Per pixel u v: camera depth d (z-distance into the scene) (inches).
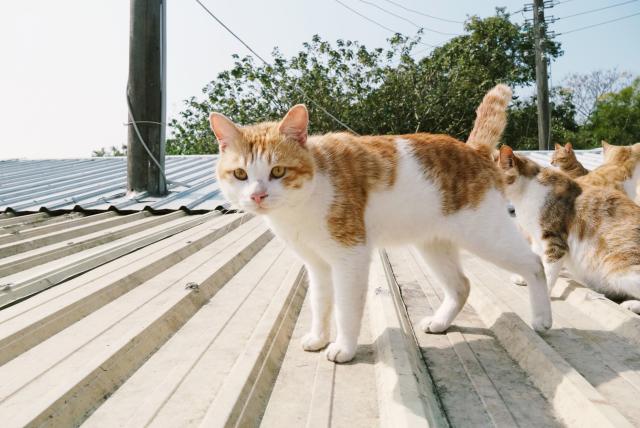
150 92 60.7
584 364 23.4
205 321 26.0
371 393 20.7
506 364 23.5
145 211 53.5
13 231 43.3
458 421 19.3
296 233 25.7
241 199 26.2
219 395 18.5
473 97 181.8
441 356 24.5
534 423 19.2
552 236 37.5
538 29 169.0
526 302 31.1
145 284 29.8
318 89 179.8
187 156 102.8
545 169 39.8
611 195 37.5
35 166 95.9
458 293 28.6
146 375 20.7
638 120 266.2
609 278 35.3
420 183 27.3
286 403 19.9
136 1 60.5
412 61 185.3
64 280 30.4
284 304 28.0
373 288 30.8
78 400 18.3
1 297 26.4
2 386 19.1
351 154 26.9
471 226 28.0
